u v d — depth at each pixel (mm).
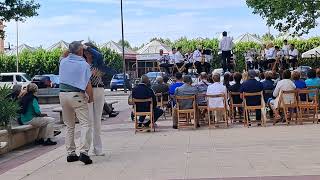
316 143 10070
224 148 9961
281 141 10586
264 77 16703
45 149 11508
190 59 25906
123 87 45594
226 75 16125
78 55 8984
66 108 9023
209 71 25938
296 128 13000
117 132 14289
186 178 7234
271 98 14906
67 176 7883
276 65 25719
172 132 13547
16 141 11547
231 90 14953
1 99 11297
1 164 9594
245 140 11039
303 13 24203
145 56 37750
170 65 27016
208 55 26031
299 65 29578
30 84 12336
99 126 9703
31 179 7816
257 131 12727
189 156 9164
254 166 7898
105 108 19531
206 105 14453
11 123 11797
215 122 14359
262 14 25641
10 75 39938
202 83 16047
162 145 10906
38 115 12164
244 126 14102
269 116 15398
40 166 8953
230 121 15148
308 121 14312
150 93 13922
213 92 14242
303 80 16062
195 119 14055
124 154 9812
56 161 9414
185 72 25984
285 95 13984
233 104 14805
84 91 8797
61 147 11648
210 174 7438
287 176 7035
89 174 7945
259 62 26641
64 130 15641
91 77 9508
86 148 8836
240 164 8125
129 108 24531
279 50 26156
